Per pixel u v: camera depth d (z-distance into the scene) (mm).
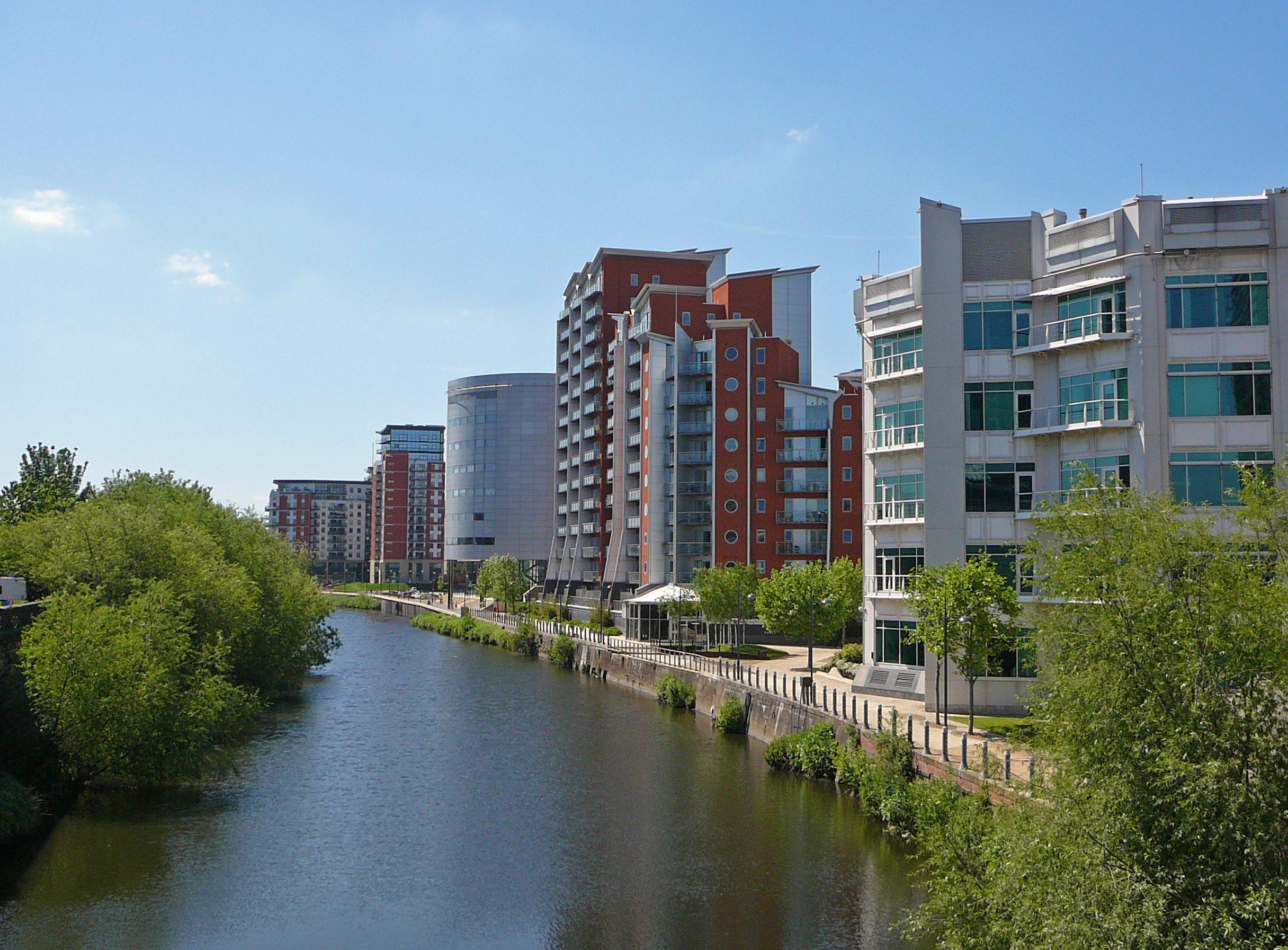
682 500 110312
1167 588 22750
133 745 41656
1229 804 18688
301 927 31109
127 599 49625
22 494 79688
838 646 90125
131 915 31656
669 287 118000
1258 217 43875
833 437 100125
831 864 35188
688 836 39250
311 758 54375
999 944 21641
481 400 192500
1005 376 49688
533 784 48094
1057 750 22141
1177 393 44250
